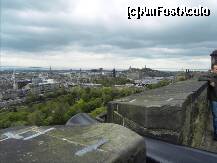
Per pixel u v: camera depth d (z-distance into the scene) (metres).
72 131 2.27
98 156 1.77
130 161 1.96
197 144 5.39
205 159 2.20
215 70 6.77
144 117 3.42
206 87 7.25
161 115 3.36
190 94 4.50
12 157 1.73
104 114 4.37
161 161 2.19
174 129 3.34
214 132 6.42
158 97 4.26
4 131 2.28
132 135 2.17
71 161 1.69
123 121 3.66
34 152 1.82
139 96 4.67
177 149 2.36
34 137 2.11
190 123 4.48
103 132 2.22
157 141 2.53
